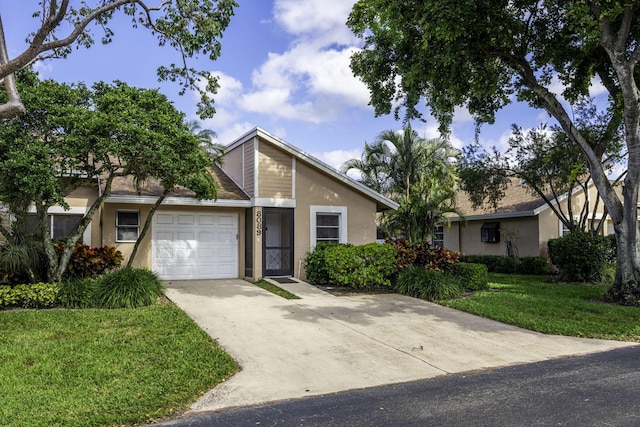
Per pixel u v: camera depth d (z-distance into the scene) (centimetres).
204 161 1045
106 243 1303
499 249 2172
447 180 1764
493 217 2139
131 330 784
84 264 1120
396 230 1841
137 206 1352
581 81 1326
